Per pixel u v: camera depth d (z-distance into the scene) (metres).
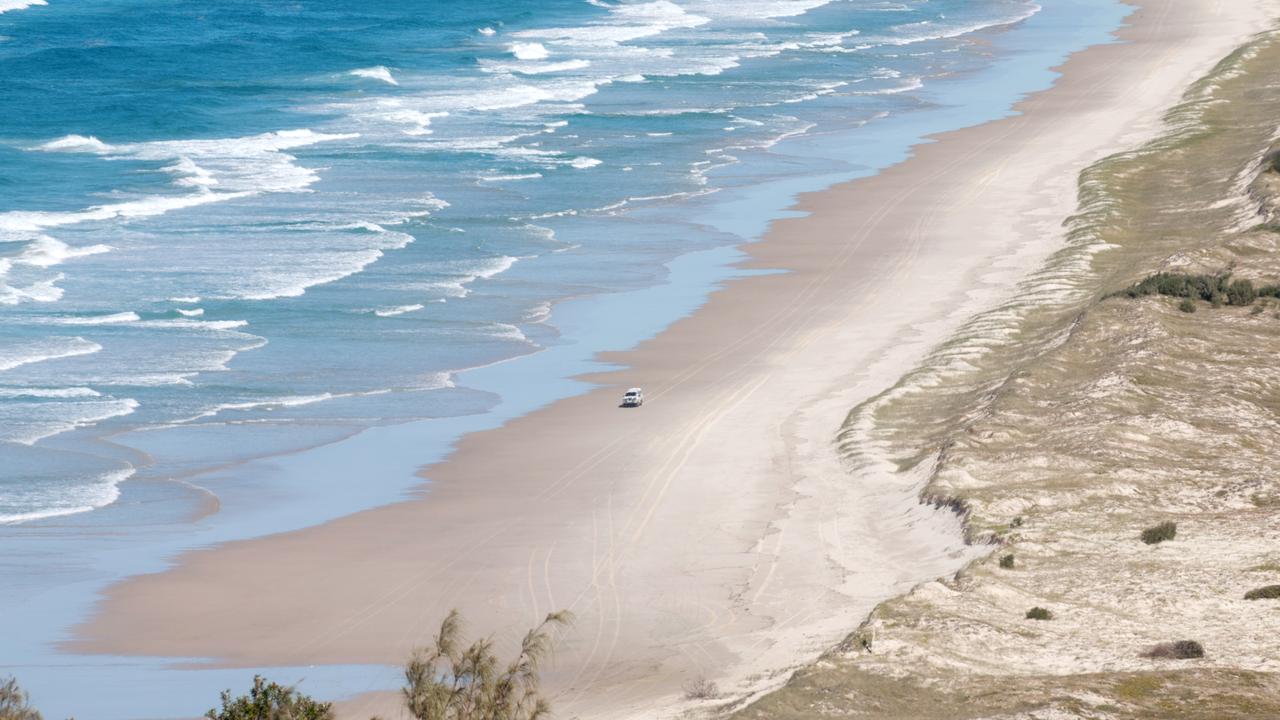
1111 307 139.75
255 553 99.19
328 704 59.09
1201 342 130.75
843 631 81.81
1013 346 136.50
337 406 126.69
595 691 77.44
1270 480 100.88
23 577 95.62
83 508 106.44
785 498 105.75
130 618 90.06
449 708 53.31
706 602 89.25
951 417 119.44
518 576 94.38
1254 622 77.88
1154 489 100.75
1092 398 117.44
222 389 130.00
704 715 70.38
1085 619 79.44
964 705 67.19
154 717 77.75
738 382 131.62
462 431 121.19
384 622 88.69
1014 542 91.75
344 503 107.44
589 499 106.94
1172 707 65.62
